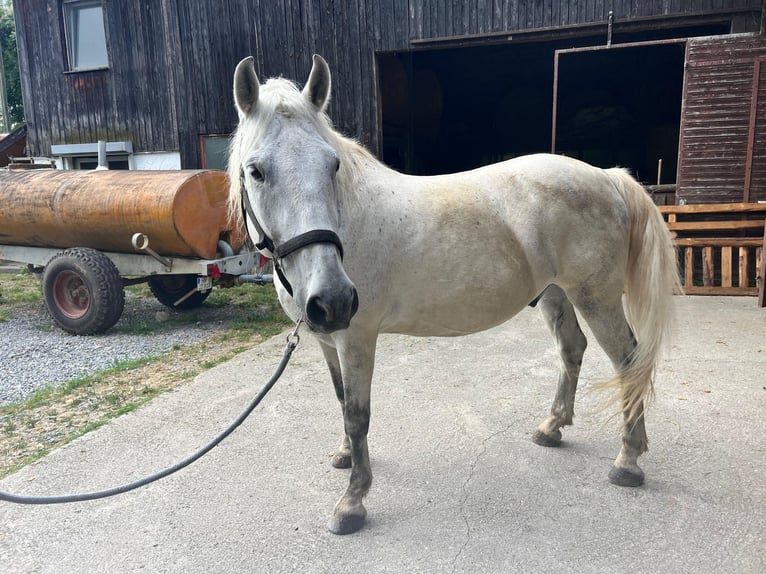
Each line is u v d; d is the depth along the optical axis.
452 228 2.36
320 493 2.63
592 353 4.62
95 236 5.82
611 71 11.76
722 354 4.42
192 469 2.88
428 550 2.19
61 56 10.09
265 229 1.99
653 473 2.70
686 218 7.12
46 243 6.36
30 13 10.09
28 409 3.81
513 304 2.53
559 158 2.69
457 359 4.55
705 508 2.39
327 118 2.28
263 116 1.91
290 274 1.90
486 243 2.39
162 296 6.73
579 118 11.88
